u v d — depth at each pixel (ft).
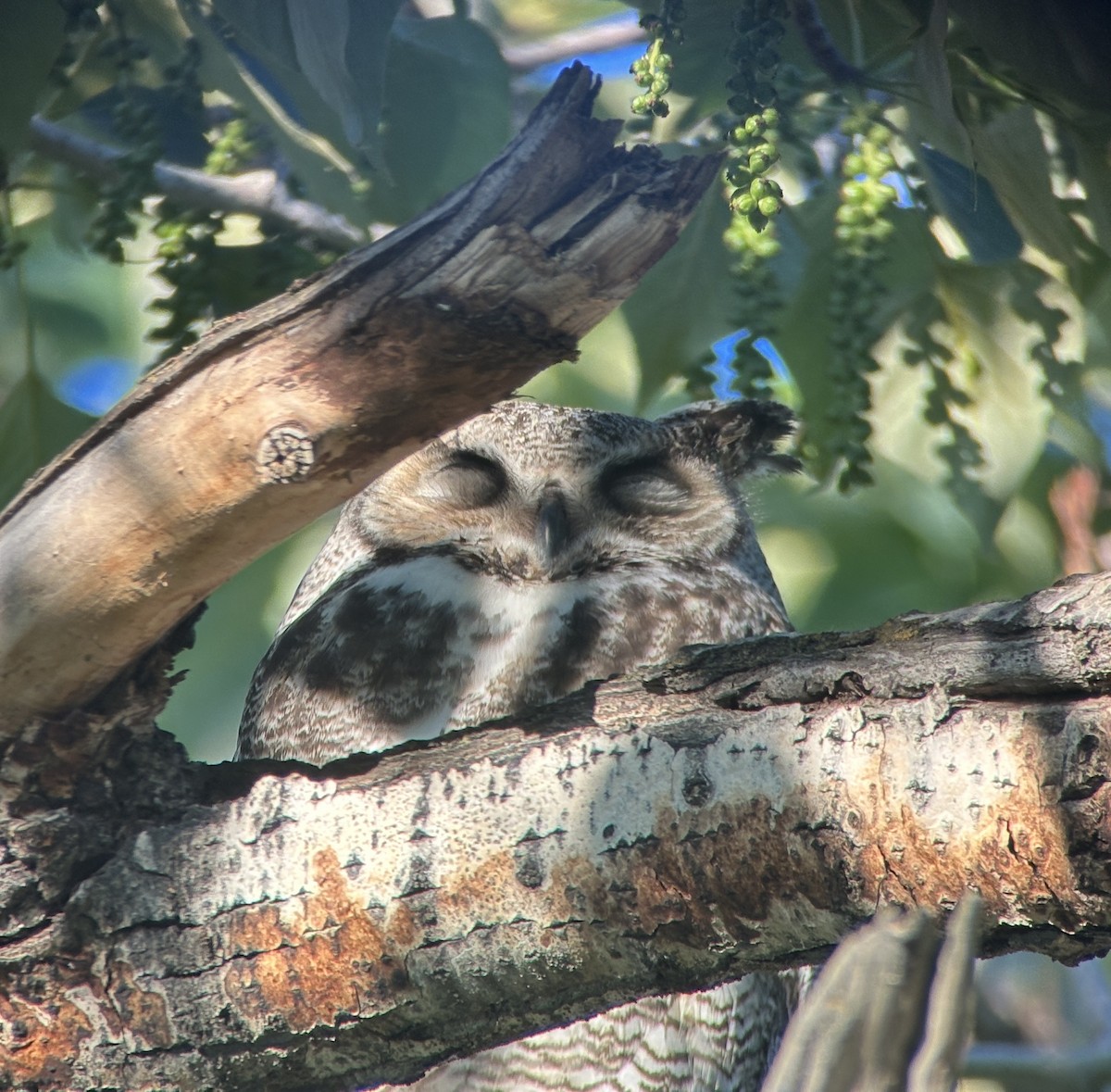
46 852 15.64
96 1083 15.65
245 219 30.12
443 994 15.52
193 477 14.42
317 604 28.30
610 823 14.99
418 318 13.85
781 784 14.39
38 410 26.53
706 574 29.73
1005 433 25.45
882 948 9.53
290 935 15.57
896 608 39.47
